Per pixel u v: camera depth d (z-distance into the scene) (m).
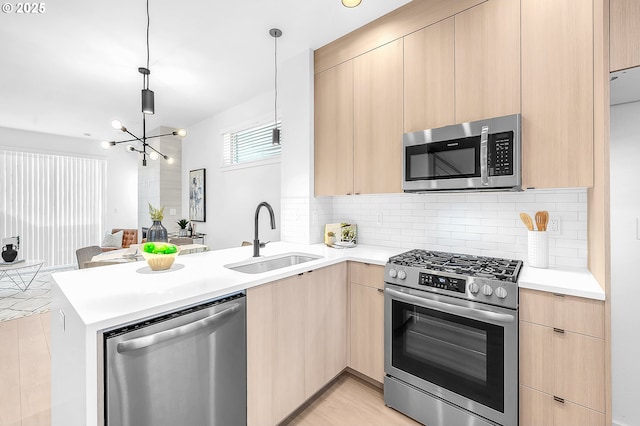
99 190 6.44
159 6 2.17
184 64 3.07
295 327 1.73
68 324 1.15
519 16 1.69
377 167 2.33
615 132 1.62
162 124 5.32
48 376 2.19
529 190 1.96
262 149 4.12
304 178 2.83
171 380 1.15
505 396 1.46
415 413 1.78
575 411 1.32
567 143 1.54
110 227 6.56
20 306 3.65
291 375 1.71
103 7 2.17
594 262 1.53
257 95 3.98
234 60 2.99
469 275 1.56
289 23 2.39
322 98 2.73
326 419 1.80
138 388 1.06
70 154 6.05
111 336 0.98
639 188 1.55
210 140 4.95
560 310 1.36
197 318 1.22
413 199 2.51
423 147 2.00
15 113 4.57
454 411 1.63
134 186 6.93
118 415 1.01
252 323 1.47
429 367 1.72
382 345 1.98
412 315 1.80
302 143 2.84
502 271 1.62
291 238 2.97
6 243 4.09
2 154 5.37
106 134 5.88
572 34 1.53
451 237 2.30
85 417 0.95
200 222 5.20
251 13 2.27
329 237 2.67
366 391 2.08
